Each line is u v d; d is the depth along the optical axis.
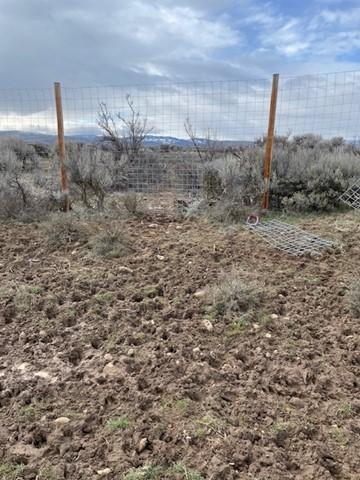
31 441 2.27
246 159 7.41
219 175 6.90
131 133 10.61
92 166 7.07
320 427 2.38
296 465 2.11
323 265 4.63
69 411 2.47
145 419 2.39
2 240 5.43
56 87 6.72
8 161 8.75
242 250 5.07
